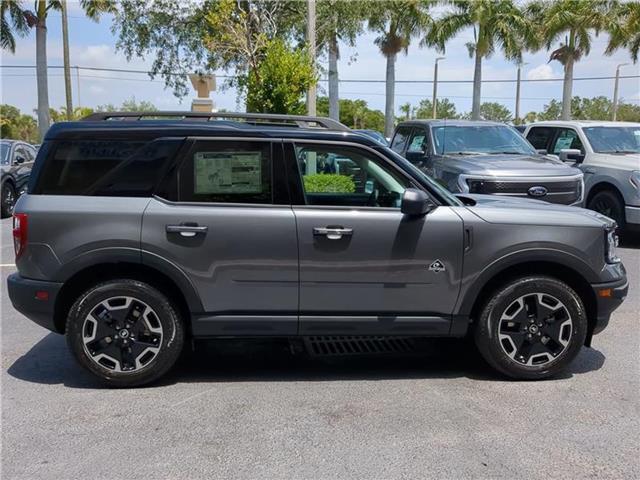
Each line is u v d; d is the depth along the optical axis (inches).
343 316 189.5
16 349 226.4
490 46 1227.9
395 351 202.1
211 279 184.5
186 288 184.4
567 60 1224.8
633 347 228.8
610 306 195.3
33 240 182.9
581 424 166.1
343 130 209.5
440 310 190.9
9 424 165.3
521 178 346.6
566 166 368.8
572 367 208.5
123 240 181.6
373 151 192.5
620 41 1157.1
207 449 152.2
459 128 420.5
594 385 192.9
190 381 196.1
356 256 185.6
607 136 463.2
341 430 162.1
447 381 196.2
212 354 221.5
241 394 185.6
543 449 152.9
